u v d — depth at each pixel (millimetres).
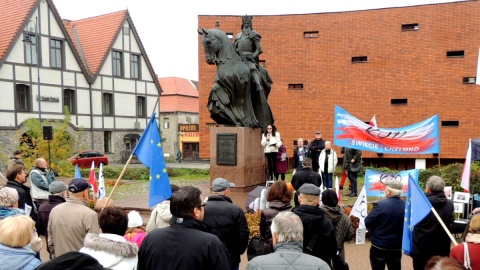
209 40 12469
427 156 28312
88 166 29500
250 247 5148
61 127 23797
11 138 29797
